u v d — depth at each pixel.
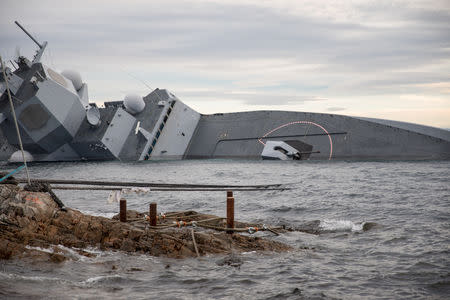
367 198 36.41
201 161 98.94
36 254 16.70
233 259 18.03
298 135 97.25
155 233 19.00
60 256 16.77
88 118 95.56
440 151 81.25
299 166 77.94
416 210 29.58
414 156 82.81
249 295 14.08
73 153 102.31
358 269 16.83
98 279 15.17
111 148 98.19
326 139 93.12
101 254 17.83
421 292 14.37
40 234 18.00
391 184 45.78
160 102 103.69
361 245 20.70
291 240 21.92
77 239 18.53
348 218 28.17
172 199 38.44
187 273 16.22
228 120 110.94
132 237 18.80
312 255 18.95
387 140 86.31
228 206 20.95
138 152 100.19
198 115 115.75
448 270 16.36
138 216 24.14
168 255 18.22
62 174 72.56
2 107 90.88
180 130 109.06
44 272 15.48
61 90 92.12
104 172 75.50
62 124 93.56
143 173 72.62
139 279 15.42
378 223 25.48
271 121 103.50
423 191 39.28
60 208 19.59
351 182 49.59
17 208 18.23
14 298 12.93
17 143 96.62
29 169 83.38
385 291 14.47
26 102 89.31
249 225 23.86
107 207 34.59
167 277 15.70
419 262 17.42
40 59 95.62
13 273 15.10
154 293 14.12
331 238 22.44
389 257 18.39
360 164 76.56
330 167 73.19
